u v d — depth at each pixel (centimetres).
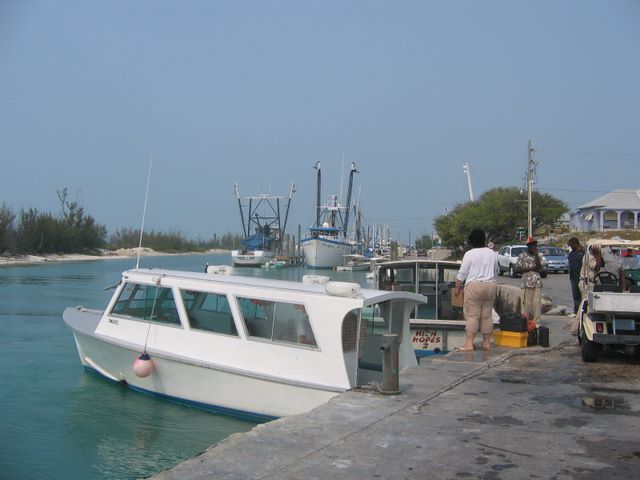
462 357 1132
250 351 1105
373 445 629
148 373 1207
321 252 8531
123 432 1097
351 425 695
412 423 704
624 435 666
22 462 995
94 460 1003
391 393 827
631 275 1192
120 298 1328
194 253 16975
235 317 1130
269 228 10150
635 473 557
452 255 8500
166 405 1223
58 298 3659
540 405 790
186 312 1203
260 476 548
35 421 1174
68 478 939
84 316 1539
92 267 7881
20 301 3481
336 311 1027
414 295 1153
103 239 13038
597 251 1218
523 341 1264
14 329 2377
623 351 1133
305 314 1057
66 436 1098
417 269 1581
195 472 558
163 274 1282
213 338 1154
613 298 1032
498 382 925
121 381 1345
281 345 1073
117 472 964
